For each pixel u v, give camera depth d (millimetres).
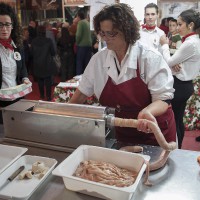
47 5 6223
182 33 2338
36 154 1058
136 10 3049
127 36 1128
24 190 807
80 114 1044
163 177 871
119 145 1095
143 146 1085
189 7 3285
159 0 3336
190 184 833
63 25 5152
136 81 1214
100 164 875
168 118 1318
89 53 5043
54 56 4371
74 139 1060
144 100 1247
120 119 999
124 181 790
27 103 1202
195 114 3254
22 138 1153
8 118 1143
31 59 4391
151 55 1180
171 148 950
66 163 849
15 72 2047
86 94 1374
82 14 4797
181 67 2316
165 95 1187
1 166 935
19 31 2074
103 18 1088
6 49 1968
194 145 2881
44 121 1082
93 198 772
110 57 1228
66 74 5348
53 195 796
